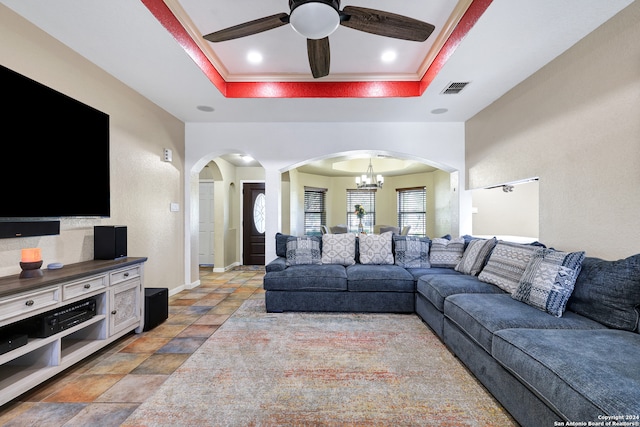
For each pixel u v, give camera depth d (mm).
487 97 3453
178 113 3955
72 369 2070
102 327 2279
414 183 7715
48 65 2227
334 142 4332
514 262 2422
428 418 1568
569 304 1891
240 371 2047
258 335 2670
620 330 1578
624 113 1975
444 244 3652
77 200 2389
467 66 2729
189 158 4352
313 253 3738
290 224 6699
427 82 3146
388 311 3229
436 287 2598
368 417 1576
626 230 1967
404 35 1952
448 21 2434
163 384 1887
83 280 2062
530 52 2496
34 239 2137
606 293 1663
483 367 1807
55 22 2094
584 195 2297
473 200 4957
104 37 2275
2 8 1914
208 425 1516
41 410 1629
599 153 2164
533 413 1352
